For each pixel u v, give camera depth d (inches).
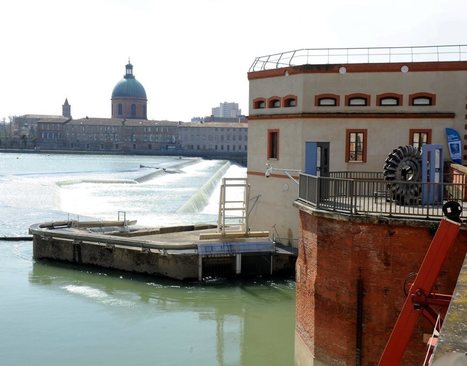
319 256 633.0
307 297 662.5
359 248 589.3
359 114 1175.6
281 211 1279.5
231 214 2357.3
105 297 1072.2
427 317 458.3
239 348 821.9
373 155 1175.6
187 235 1355.8
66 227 1464.1
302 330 682.2
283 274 1200.2
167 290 1122.0
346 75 1180.5
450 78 1139.3
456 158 1138.7
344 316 599.8
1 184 3179.1
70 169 5093.5
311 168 917.2
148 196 2935.5
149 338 855.7
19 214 2122.3
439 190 748.0
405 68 1154.7
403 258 570.3
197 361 769.6
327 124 1192.8
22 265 1320.1
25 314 959.0
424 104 1154.0
